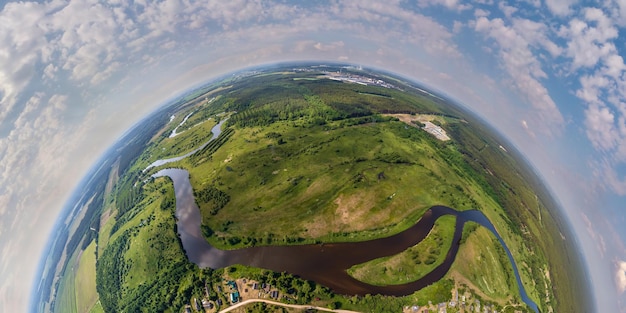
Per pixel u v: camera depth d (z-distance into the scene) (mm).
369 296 190750
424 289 196875
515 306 199625
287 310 184375
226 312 188000
